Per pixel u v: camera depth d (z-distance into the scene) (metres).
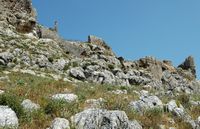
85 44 75.00
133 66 71.50
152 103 24.19
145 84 62.88
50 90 25.56
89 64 58.09
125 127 18.14
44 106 19.95
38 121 17.92
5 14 66.56
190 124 22.83
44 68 50.44
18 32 64.75
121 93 30.48
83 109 20.55
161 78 74.06
